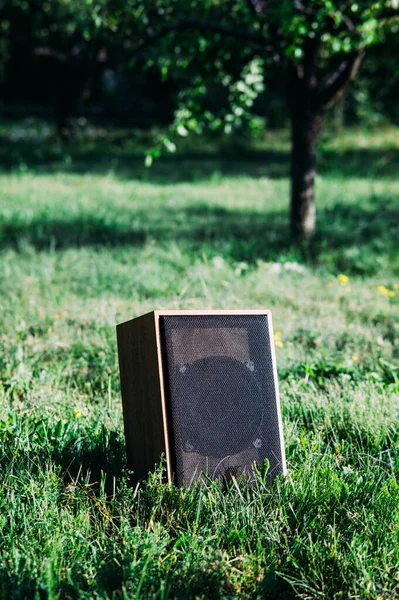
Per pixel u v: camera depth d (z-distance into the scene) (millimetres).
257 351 3227
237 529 2910
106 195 14758
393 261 8945
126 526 2852
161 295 7141
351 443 3824
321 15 8227
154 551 2691
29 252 9062
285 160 21469
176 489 2953
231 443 3104
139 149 23500
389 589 2674
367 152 21516
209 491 2986
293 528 2967
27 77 35000
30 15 22172
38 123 27594
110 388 4699
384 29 9383
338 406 4203
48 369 4980
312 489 3135
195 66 9828
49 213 12328
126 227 11148
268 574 2637
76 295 7113
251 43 9875
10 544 2713
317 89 9734
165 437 2998
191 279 7625
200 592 2539
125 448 3553
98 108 32062
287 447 3631
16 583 2488
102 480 3139
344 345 5734
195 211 12906
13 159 20297
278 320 6316
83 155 21828
